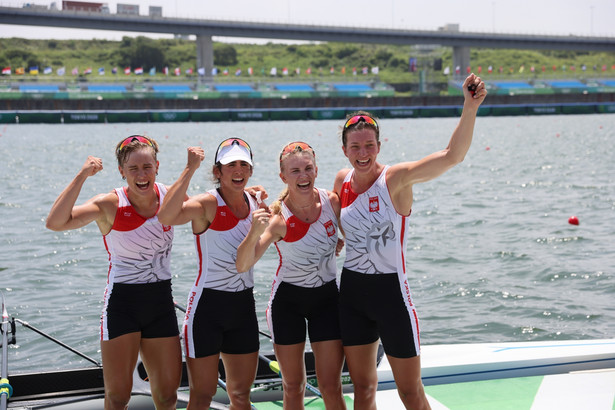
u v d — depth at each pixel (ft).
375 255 12.53
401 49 402.11
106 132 150.82
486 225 43.96
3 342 15.90
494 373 17.07
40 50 374.22
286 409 13.17
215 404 14.70
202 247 12.84
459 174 73.00
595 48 299.79
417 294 29.66
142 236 12.68
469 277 31.89
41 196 57.06
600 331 24.73
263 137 135.13
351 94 268.00
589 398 15.56
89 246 37.63
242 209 12.96
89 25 242.17
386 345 12.60
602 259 34.63
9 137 134.82
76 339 23.89
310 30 266.57
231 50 363.97
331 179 68.03
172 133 147.33
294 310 13.19
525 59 382.22
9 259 34.73
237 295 12.88
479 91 11.37
